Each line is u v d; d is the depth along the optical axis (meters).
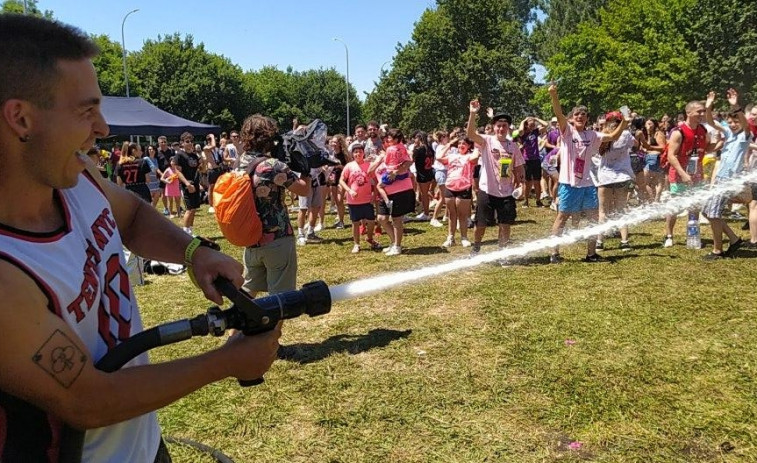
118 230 1.45
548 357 4.43
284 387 4.09
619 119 7.40
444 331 5.08
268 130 4.43
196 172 10.93
